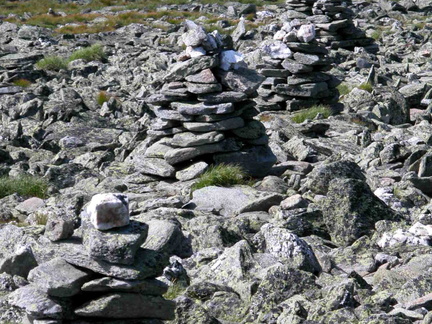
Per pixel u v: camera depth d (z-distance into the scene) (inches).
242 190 640.4
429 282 399.9
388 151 735.7
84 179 759.1
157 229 503.2
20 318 369.7
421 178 636.1
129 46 1915.6
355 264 467.2
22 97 1278.3
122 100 1252.5
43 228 552.7
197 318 366.0
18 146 1018.1
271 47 1094.4
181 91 713.6
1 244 526.0
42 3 3004.4
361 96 1112.2
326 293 385.7
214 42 714.2
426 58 1674.5
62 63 1625.2
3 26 2271.2
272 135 874.1
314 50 1077.8
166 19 2498.8
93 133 1067.9
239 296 412.2
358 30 1732.3
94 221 340.5
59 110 1168.2
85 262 341.7
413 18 2527.1
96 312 335.6
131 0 3102.9
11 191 731.4
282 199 614.9
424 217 535.5
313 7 1734.7
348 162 650.8
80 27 2324.1
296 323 349.1
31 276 340.8
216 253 474.6
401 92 1170.6
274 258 451.8
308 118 1007.6
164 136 742.5
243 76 711.1
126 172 798.5
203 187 656.4
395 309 369.7
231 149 709.3
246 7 2679.6
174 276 438.6
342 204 529.3
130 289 338.3
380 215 531.8
